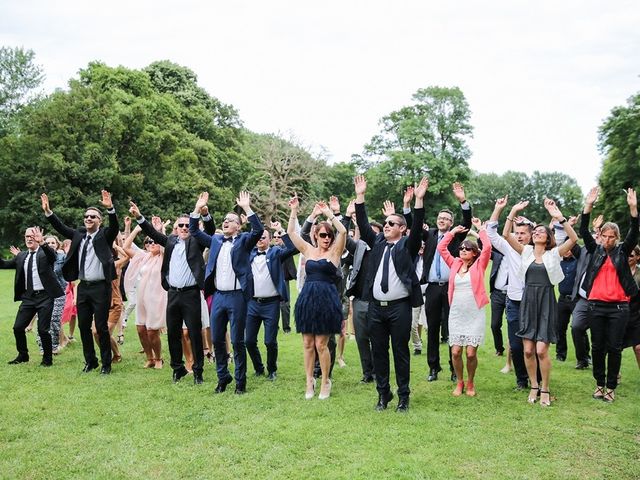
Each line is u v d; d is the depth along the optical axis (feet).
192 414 17.15
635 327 20.31
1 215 95.45
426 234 21.81
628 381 21.65
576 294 23.17
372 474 12.81
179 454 14.02
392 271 17.52
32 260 23.90
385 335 17.87
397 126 156.87
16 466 13.26
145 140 103.71
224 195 120.26
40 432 15.53
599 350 18.98
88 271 22.13
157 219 27.89
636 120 97.71
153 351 24.32
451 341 19.43
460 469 13.16
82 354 26.61
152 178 106.83
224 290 19.79
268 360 21.95
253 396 19.15
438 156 147.54
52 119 96.58
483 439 15.10
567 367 24.14
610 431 15.81
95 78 109.70
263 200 140.87
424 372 23.16
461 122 152.15
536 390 18.86
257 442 14.80
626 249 18.83
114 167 98.22
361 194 18.62
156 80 129.90
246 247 19.94
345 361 25.49
